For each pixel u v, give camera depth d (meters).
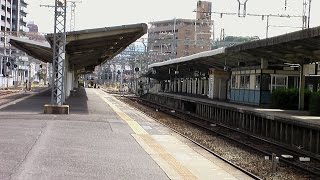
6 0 121.31
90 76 158.12
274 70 32.88
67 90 49.53
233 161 16.08
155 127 23.39
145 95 74.62
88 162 12.21
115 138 17.52
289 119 22.03
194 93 57.69
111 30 28.95
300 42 21.80
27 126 19.34
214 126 30.69
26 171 10.48
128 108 38.53
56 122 21.59
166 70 72.12
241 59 34.84
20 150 13.27
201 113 40.09
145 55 84.44
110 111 32.53
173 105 52.41
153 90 79.25
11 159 11.81
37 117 23.62
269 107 31.48
